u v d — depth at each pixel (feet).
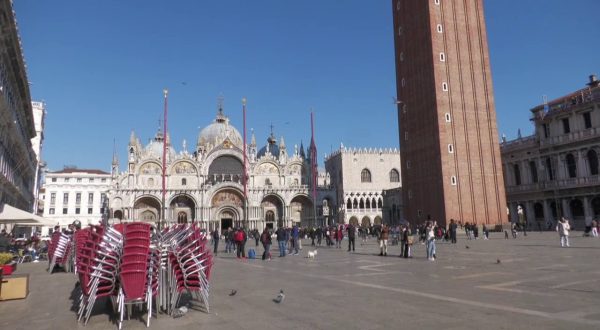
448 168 234.58
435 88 240.53
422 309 42.04
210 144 368.07
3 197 170.09
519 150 295.48
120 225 49.34
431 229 97.40
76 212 392.47
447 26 251.60
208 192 330.34
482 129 248.32
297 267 89.35
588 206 244.83
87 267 43.19
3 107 138.00
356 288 56.95
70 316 44.65
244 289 58.95
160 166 334.03
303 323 37.78
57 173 397.60
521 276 63.36
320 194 361.30
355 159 380.17
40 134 345.31
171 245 44.75
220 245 222.89
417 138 255.91
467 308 41.91
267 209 353.72
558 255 95.61
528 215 287.69
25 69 163.63
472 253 109.50
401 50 274.16
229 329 36.60
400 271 75.66
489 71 257.34
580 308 40.68
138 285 41.19
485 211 239.09
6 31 130.93
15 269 93.76
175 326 38.50
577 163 252.42
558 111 264.72
